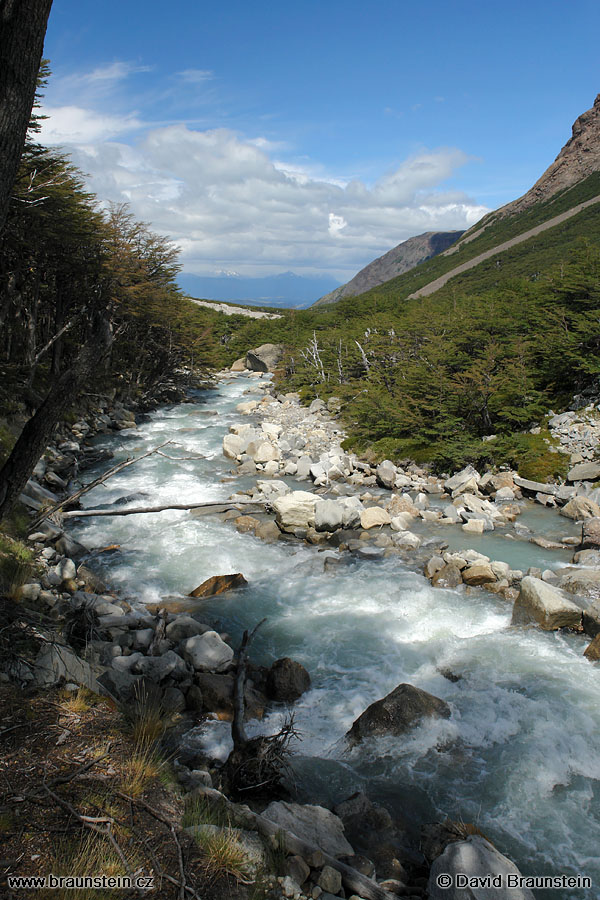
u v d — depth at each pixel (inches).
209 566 502.3
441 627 396.8
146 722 215.3
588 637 374.6
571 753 268.2
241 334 2844.5
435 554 533.6
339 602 437.7
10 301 1045.8
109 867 144.6
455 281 5733.3
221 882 149.7
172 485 756.6
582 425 810.2
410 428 949.8
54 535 497.0
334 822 206.5
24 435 197.9
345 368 1592.0
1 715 202.8
